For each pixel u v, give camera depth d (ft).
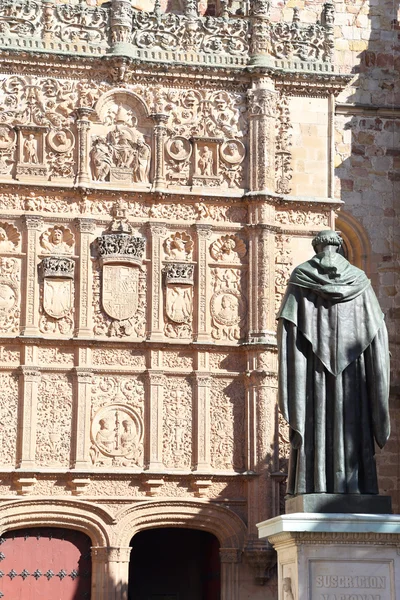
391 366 144.97
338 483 67.21
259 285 133.28
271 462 129.59
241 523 128.77
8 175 132.26
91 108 134.31
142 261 132.57
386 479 142.10
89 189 132.26
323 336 68.64
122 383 130.00
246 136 137.39
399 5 153.79
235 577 127.85
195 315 132.67
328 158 139.03
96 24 136.05
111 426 128.88
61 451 127.54
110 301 130.93
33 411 127.24
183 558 143.54
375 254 147.84
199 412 130.41
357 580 63.82
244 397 131.95
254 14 138.82
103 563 125.59
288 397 68.64
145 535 144.15
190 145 136.15
